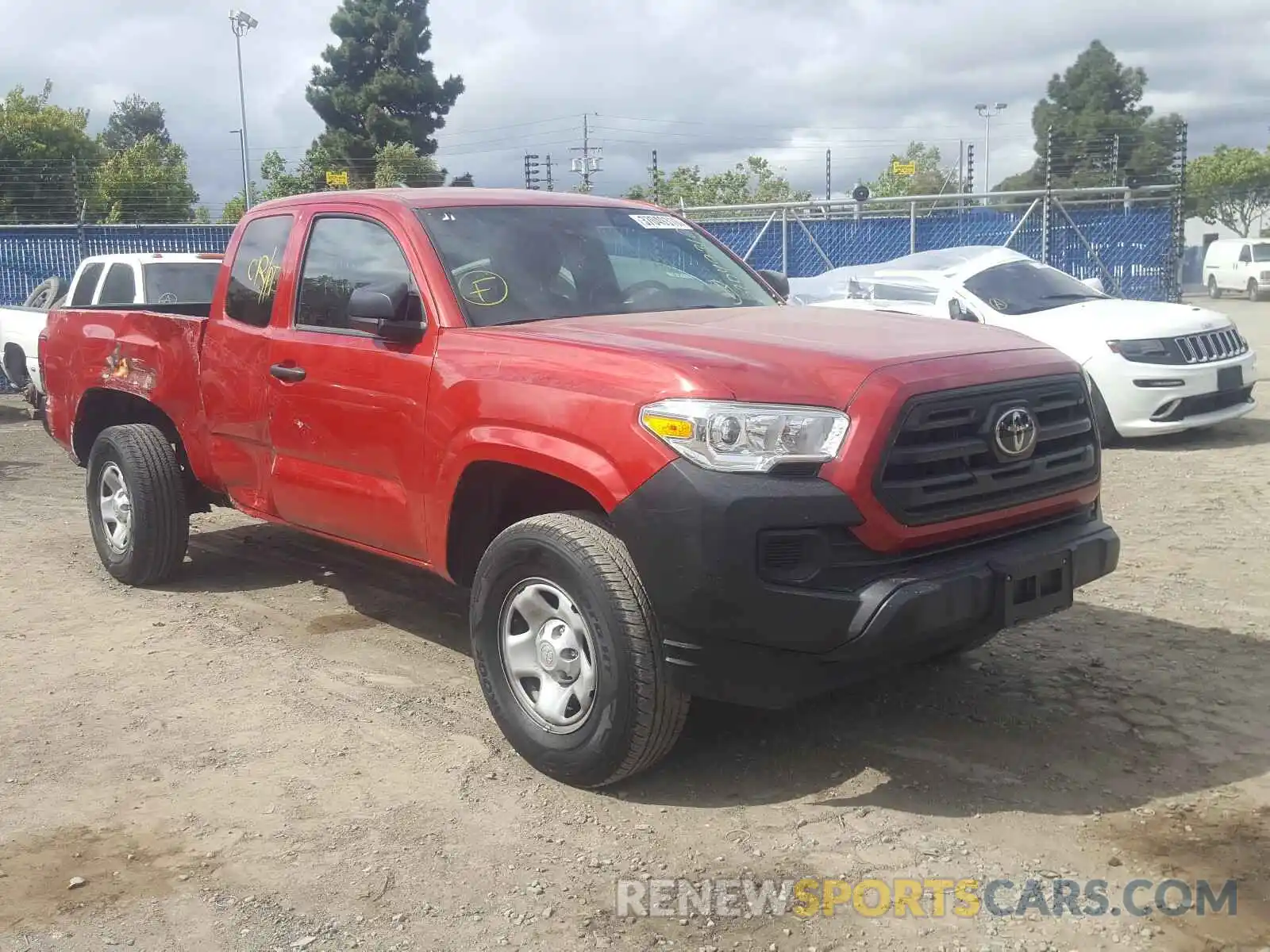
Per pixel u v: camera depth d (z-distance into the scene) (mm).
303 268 5203
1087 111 61156
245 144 36812
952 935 3059
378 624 5836
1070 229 19438
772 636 3463
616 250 5109
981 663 4984
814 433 3473
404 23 49500
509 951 3037
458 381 4207
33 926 3182
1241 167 62062
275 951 3055
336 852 3564
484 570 4105
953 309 11328
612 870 3430
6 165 32188
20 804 3914
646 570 3553
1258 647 5094
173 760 4242
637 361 3713
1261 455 9508
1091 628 5391
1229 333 10359
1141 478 8773
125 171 37500
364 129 49594
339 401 4793
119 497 6477
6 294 18703
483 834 3662
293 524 5383
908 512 3535
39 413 14172
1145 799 3760
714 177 45094
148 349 6191
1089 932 3055
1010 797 3805
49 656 5402
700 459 3453
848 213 21016
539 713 4023
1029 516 3893
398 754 4273
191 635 5676
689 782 3975
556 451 3803
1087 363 10039
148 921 3201
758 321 4414
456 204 4926
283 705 4758
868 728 4359
